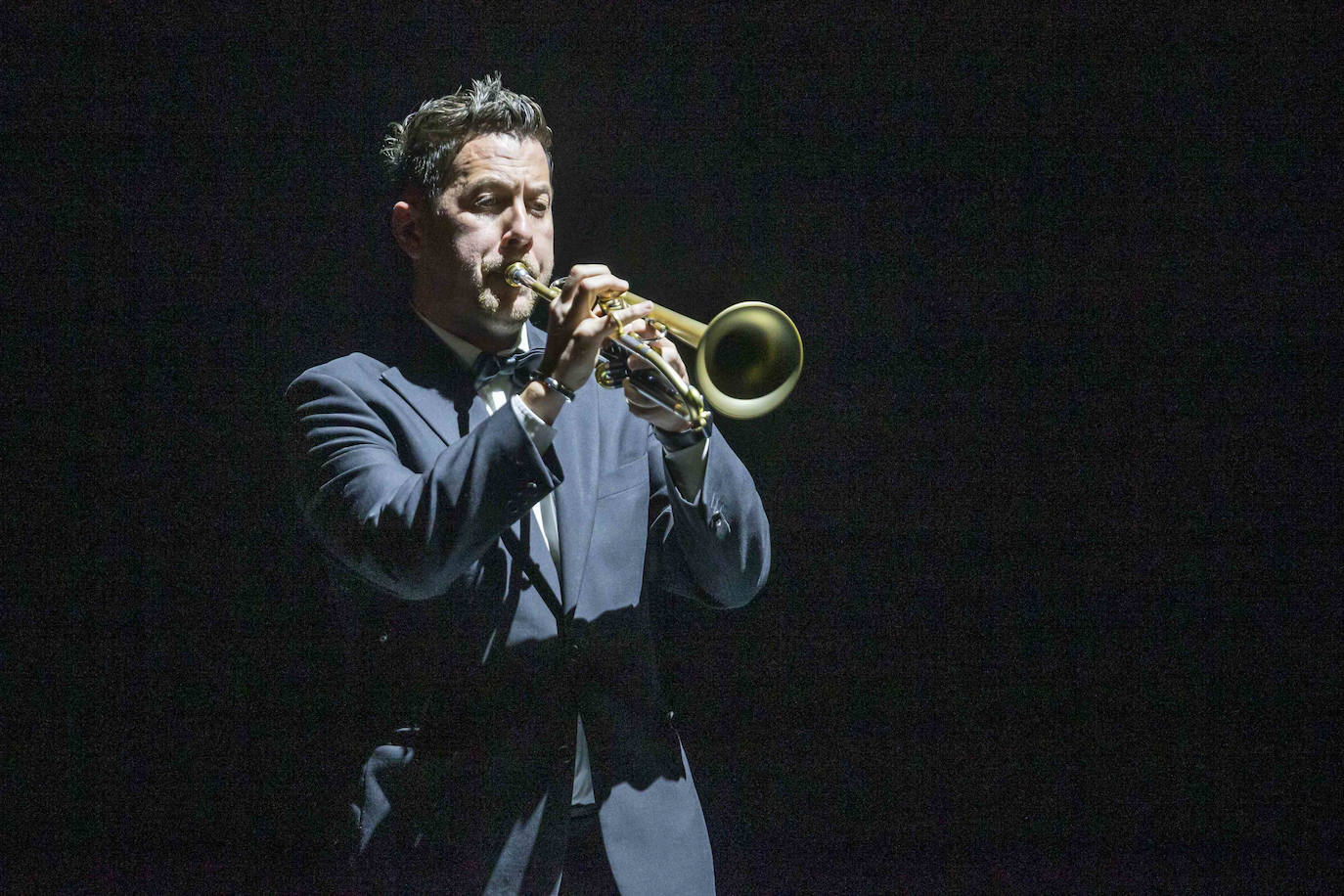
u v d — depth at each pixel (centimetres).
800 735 1602
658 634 819
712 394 684
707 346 685
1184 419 1620
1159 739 1608
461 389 741
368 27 1471
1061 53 1556
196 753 1545
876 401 1627
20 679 1537
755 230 1575
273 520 1556
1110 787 1595
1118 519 1627
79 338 1523
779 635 1622
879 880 1540
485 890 635
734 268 1576
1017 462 1633
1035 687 1619
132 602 1552
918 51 1552
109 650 1550
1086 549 1627
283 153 1492
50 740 1538
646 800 673
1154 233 1598
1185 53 1549
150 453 1547
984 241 1602
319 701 1555
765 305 691
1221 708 1609
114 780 1536
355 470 680
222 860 1522
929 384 1627
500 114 760
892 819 1580
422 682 671
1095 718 1614
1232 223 1586
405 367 745
